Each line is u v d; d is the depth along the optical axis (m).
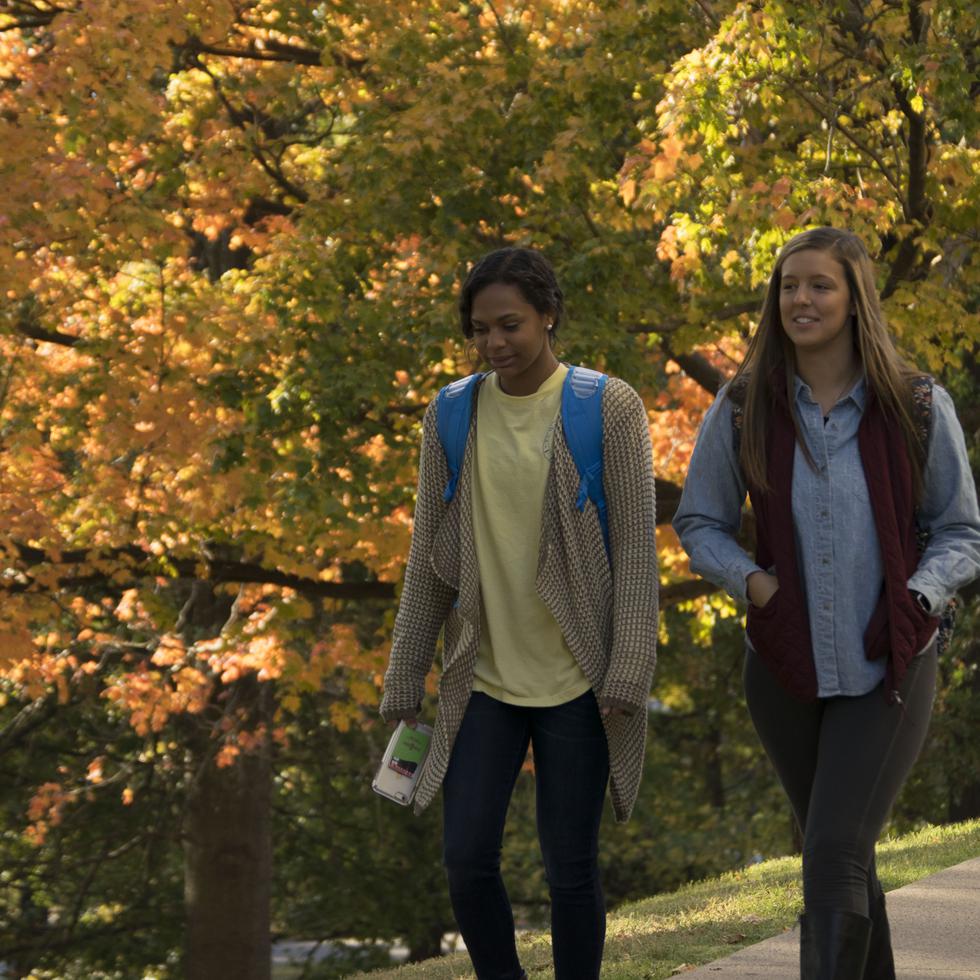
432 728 5.54
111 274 17.73
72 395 18.22
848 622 4.98
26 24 17.53
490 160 16.48
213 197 18.58
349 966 33.66
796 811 5.39
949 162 14.68
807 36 13.55
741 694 34.47
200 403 17.16
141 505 17.88
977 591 24.70
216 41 18.28
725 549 5.23
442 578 5.38
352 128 17.44
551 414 5.28
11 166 15.66
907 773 5.03
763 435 5.18
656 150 15.12
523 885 33.59
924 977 6.73
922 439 5.10
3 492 17.75
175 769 25.88
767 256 14.15
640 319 16.98
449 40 17.09
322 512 16.31
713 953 8.02
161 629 19.33
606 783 5.39
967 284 18.28
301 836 32.31
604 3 16.23
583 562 5.23
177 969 30.84
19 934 30.58
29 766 29.92
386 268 17.66
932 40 14.87
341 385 16.05
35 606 18.05
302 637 20.06
